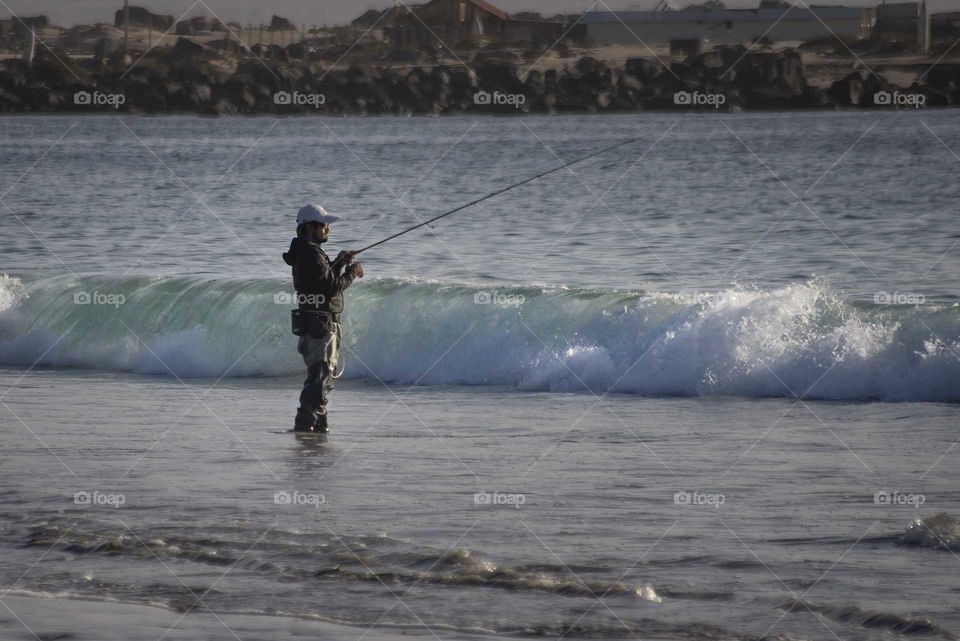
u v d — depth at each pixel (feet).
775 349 147.13
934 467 100.01
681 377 149.07
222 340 180.34
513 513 85.71
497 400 144.87
